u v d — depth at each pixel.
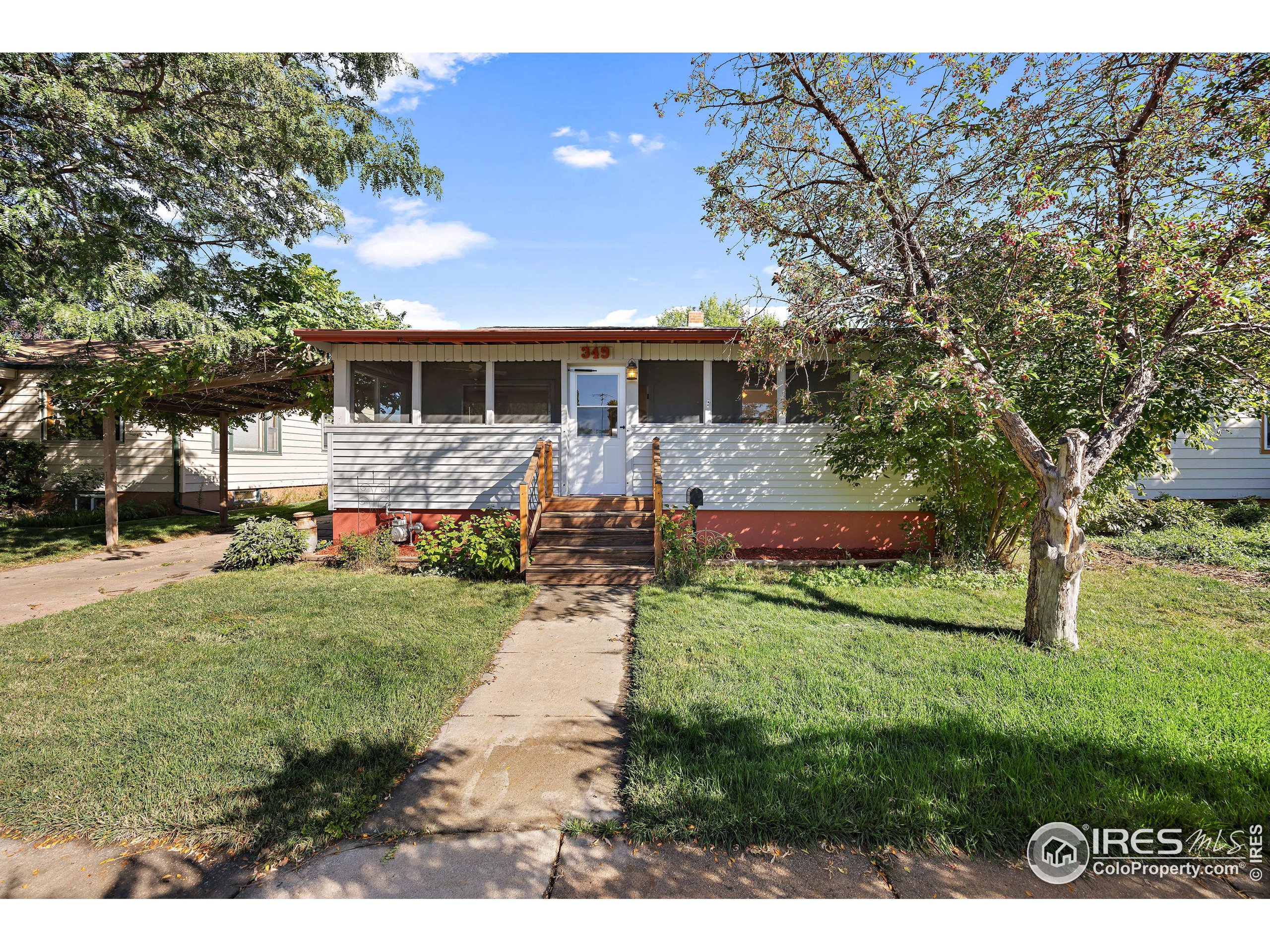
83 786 2.92
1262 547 8.21
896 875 2.36
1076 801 2.70
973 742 3.21
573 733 3.56
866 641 4.99
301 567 8.52
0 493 13.72
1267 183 4.43
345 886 2.32
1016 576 7.46
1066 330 5.32
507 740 3.47
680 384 9.56
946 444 6.87
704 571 7.62
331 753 3.22
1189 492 11.77
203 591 6.98
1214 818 2.58
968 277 5.75
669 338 8.87
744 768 3.00
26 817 2.70
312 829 2.60
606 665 4.70
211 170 11.00
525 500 7.46
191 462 15.30
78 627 5.55
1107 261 4.60
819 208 6.14
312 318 12.48
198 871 2.41
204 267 11.82
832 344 8.15
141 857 2.49
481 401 9.53
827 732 3.36
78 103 8.06
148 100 9.41
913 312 4.94
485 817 2.72
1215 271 4.27
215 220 11.24
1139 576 7.20
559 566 7.54
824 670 4.32
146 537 11.48
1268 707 3.64
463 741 3.46
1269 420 11.58
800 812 2.65
